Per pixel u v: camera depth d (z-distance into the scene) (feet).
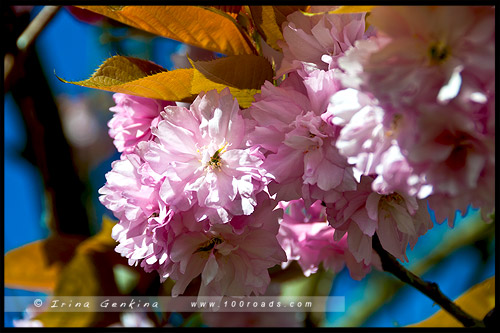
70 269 1.89
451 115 1.31
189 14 1.57
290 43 1.49
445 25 1.32
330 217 1.48
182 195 1.47
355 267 1.73
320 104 1.44
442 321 1.77
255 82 1.52
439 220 1.38
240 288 1.52
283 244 1.72
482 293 1.78
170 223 1.48
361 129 1.36
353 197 1.46
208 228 1.48
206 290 1.53
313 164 1.44
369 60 1.33
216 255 1.52
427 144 1.33
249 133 1.48
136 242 1.52
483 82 1.32
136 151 1.52
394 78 1.32
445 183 1.34
